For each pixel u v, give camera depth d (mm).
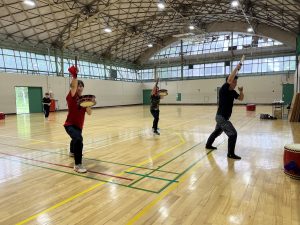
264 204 2662
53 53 20250
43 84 19219
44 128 9297
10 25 15531
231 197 2855
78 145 3891
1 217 2484
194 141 6254
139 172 3828
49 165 4281
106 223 2332
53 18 16297
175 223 2309
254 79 24109
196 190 3080
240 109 18391
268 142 5980
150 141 6352
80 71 22812
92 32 19812
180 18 19281
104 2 15812
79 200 2848
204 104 26781
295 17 15641
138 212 2535
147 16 19484
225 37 25172
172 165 4176
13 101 17047
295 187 3125
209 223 2295
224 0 16281
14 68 17453
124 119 12266
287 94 22562
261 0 14828
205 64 26672
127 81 28359
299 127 8336
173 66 28531
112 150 5367
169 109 19781
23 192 3105
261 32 20703
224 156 4703
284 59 22859
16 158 4781
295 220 2318
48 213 2549
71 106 3930
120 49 25281
